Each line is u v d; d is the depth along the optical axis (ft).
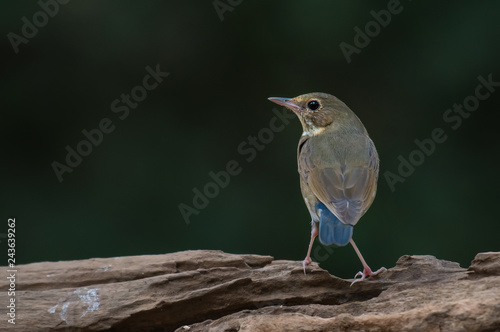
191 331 25.99
